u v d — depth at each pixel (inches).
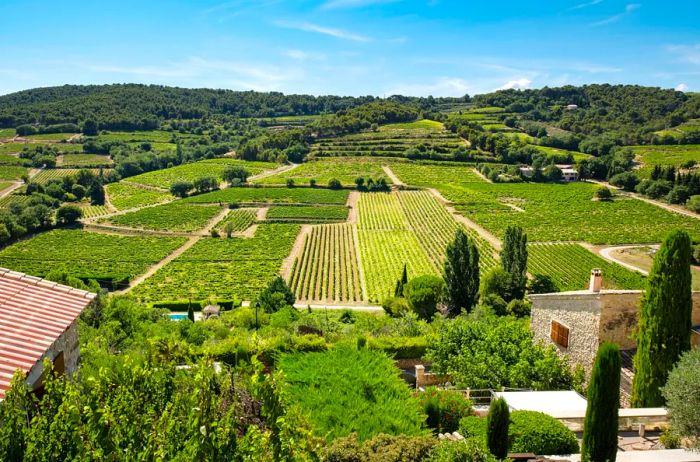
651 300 826.2
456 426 830.5
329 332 1697.8
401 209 6407.5
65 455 412.8
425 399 848.3
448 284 2299.5
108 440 420.8
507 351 1057.5
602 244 4790.8
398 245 4916.3
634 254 4456.2
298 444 456.4
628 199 6599.4
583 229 5324.8
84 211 6840.6
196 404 480.7
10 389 422.6
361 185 7406.5
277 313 2242.9
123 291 3826.3
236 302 3356.3
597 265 4052.7
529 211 6176.2
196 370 533.6
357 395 697.6
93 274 4079.7
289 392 693.3
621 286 3385.8
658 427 775.7
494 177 7711.6
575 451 704.4
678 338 808.3
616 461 657.6
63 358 615.8
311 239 5285.4
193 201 6978.4
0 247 5319.9
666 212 5925.2
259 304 2388.0
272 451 449.1
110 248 5177.2
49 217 6102.4
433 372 1147.3
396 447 553.9
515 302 2401.6
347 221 6008.9
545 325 1192.8
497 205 6407.5
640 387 844.0
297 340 1242.0
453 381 1111.0
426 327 1653.5
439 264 4259.4
